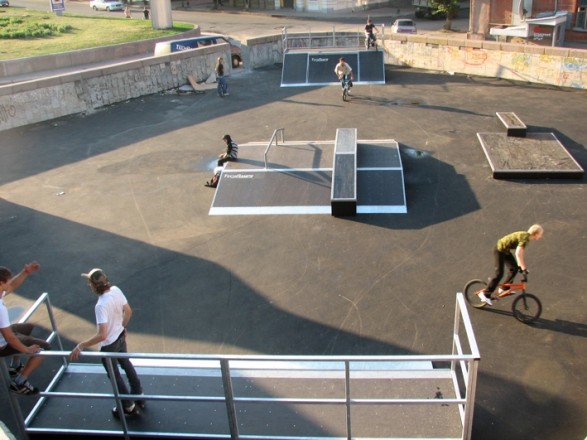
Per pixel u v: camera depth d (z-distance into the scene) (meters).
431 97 21.00
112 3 56.12
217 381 6.93
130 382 6.33
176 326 8.73
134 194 13.62
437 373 6.90
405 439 5.92
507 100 20.16
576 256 10.05
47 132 18.73
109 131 18.59
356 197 12.04
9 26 42.00
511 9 30.28
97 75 20.98
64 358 7.39
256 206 12.55
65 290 9.81
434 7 38.00
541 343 7.90
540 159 14.12
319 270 10.05
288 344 8.20
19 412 6.18
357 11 51.31
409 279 9.62
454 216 11.78
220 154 15.95
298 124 18.52
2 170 15.59
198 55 24.19
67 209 12.98
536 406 6.80
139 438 6.21
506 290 8.42
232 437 5.91
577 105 19.14
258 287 9.63
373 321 8.59
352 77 22.78
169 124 19.12
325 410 6.38
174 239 11.41
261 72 26.36
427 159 14.95
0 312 5.52
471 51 23.73
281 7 53.94
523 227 11.20
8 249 11.30
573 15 31.27
